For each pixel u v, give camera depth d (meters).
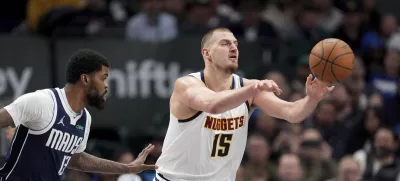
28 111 12.26
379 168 21.56
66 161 13.03
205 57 13.02
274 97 12.87
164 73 23.48
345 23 28.11
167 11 28.03
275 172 21.39
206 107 11.64
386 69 26.81
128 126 23.25
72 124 12.77
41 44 22.78
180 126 12.84
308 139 21.30
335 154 22.97
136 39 24.39
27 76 22.64
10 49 22.55
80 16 24.73
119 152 20.89
